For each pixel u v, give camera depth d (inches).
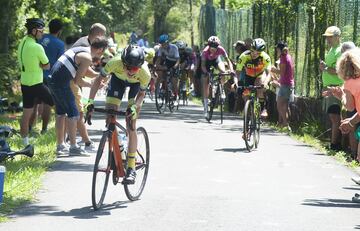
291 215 739.4
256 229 678.5
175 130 1460.4
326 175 978.7
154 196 816.3
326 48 1475.1
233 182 909.2
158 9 5753.0
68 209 743.7
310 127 1441.9
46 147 1136.2
